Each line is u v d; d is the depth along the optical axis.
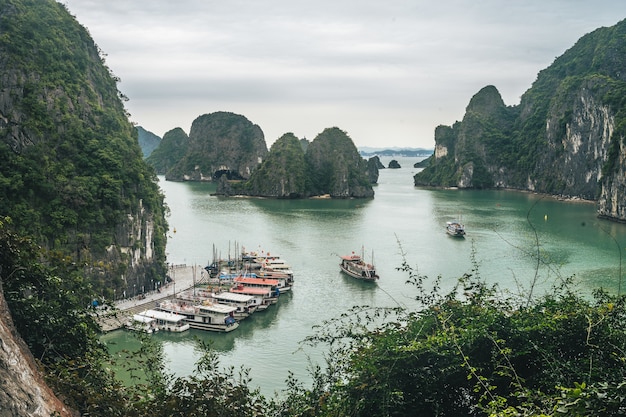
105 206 61.12
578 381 12.99
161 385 15.59
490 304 16.27
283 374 40.09
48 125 61.59
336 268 75.81
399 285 66.00
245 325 52.59
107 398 14.23
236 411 14.46
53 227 55.97
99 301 21.70
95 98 73.19
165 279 69.56
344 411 13.90
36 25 69.50
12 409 12.16
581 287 58.94
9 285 17.56
